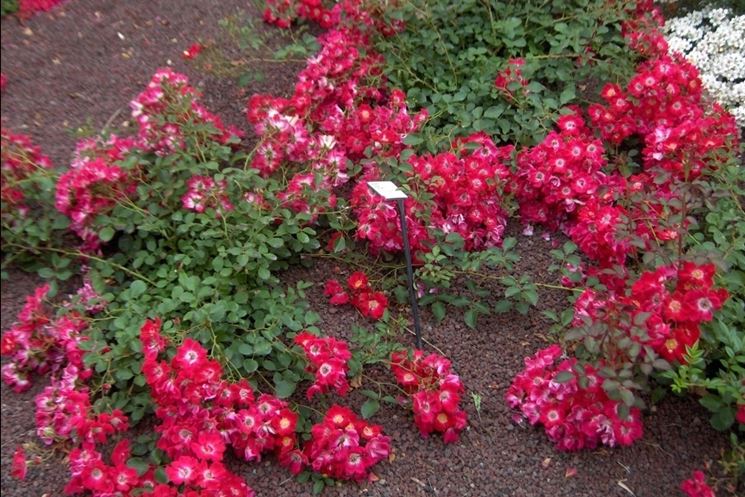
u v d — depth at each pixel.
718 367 1.45
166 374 1.28
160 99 1.68
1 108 1.95
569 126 1.79
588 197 1.68
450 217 1.67
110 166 1.55
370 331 1.56
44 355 1.47
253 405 1.33
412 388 1.43
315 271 1.67
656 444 1.41
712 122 1.72
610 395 1.22
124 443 1.29
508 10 2.03
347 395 1.47
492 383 1.50
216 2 2.34
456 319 1.60
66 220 1.60
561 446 1.40
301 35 2.18
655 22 2.01
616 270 1.43
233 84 2.04
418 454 1.40
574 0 2.07
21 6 2.32
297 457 1.33
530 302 1.56
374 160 1.66
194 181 1.56
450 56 1.98
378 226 1.60
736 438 1.36
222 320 1.44
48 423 1.38
